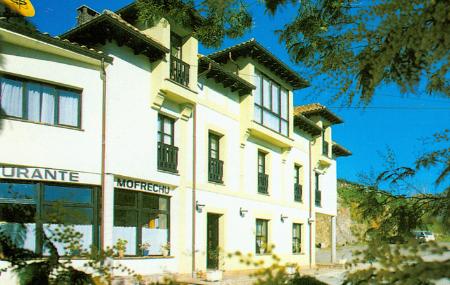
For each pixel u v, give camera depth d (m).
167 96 16.39
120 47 14.98
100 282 4.22
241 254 2.59
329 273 16.89
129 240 15.02
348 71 4.04
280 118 23.30
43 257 4.23
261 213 22.02
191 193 17.58
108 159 14.28
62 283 3.99
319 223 44.47
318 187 29.14
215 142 19.69
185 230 17.12
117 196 14.80
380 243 2.63
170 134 17.08
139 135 15.38
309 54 5.40
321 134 27.97
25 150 12.86
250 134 21.25
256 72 21.47
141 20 7.02
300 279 3.14
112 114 14.56
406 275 2.32
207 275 15.53
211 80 19.06
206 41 7.11
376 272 2.45
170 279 3.55
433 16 2.84
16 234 5.71
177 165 17.12
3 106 12.69
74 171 13.59
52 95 13.59
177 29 16.86
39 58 13.29
